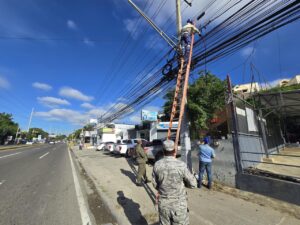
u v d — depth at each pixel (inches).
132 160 615.5
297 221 166.7
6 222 180.1
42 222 180.4
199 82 355.9
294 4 198.4
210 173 265.0
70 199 247.0
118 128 1777.8
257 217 175.6
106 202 226.5
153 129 930.1
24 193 273.3
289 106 522.9
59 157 820.0
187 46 328.2
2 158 740.0
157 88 422.3
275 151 545.0
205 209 195.0
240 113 324.8
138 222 172.9
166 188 107.6
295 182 210.1
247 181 249.0
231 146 275.1
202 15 295.0
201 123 338.6
